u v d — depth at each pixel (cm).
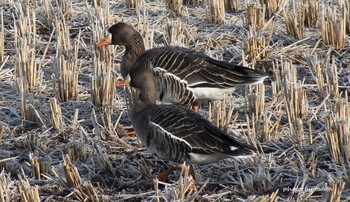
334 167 1214
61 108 1459
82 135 1302
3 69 1625
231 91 1399
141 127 1203
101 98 1450
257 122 1329
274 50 1669
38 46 1734
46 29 1830
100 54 1642
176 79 1376
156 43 1728
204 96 1393
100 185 1206
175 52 1398
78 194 1133
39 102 1417
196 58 1391
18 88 1511
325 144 1288
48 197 1153
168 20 1758
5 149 1319
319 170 1194
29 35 1712
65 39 1667
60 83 1485
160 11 1878
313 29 1772
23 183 1112
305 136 1329
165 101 1406
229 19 1833
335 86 1454
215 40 1717
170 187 1149
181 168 1180
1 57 1670
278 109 1427
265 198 1087
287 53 1662
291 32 1736
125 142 1332
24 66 1518
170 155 1173
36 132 1370
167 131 1157
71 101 1486
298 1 1861
